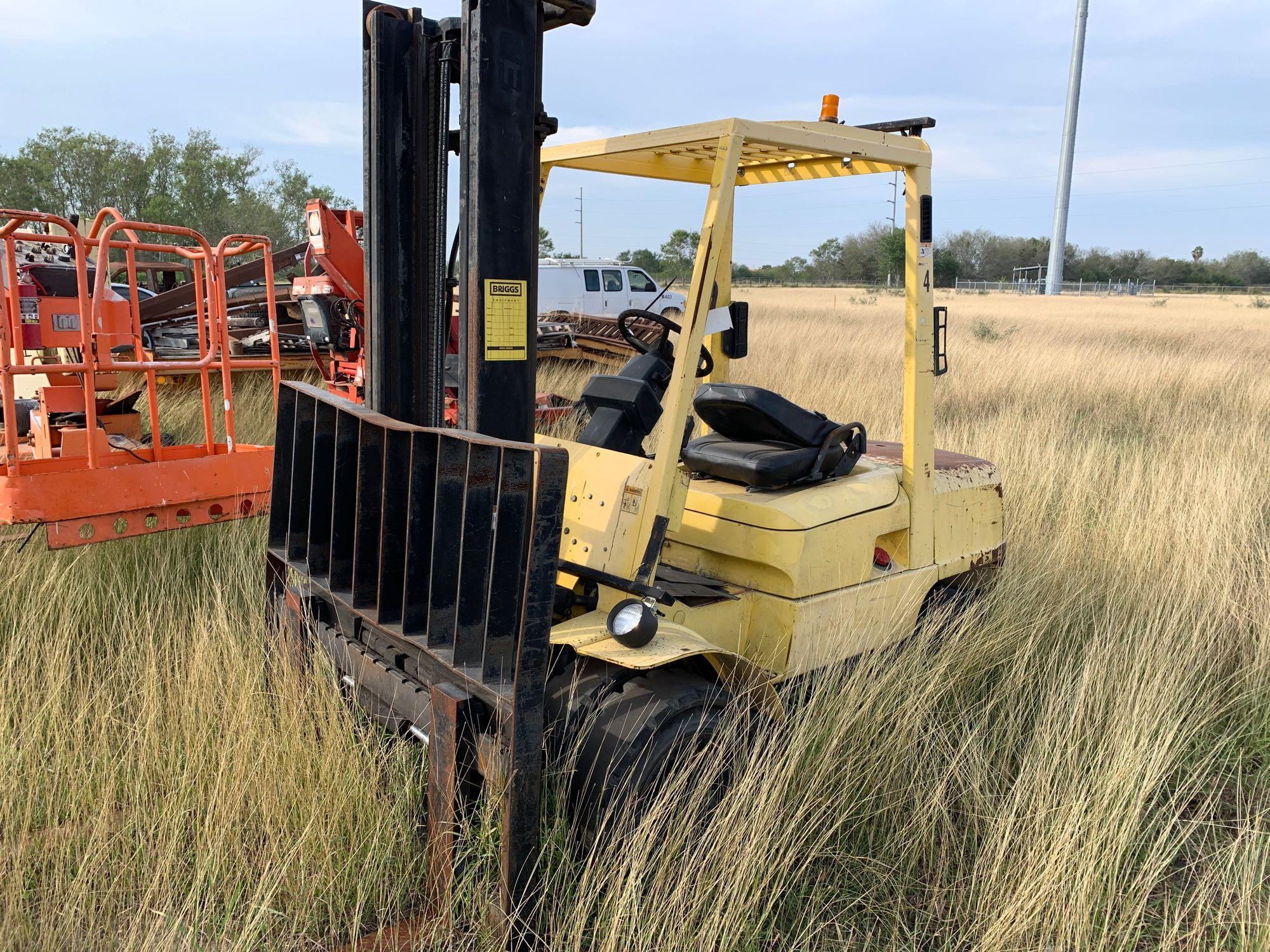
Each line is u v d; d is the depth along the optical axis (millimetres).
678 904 2650
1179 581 5359
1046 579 5164
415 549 2818
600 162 3592
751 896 2779
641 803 2730
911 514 3893
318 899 2768
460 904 2746
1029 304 40562
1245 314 33656
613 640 2777
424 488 2803
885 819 3340
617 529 2984
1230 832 3512
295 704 3256
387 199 3219
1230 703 4195
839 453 3684
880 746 3455
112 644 4312
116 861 2914
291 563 3498
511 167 2844
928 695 3791
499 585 2512
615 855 2697
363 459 3012
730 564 3619
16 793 3082
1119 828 3168
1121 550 5781
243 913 2705
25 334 5711
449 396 6859
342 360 8102
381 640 3113
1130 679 4008
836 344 16297
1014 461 7527
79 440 4516
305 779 3047
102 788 3143
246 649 3830
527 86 2842
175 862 2865
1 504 3916
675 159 3633
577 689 2873
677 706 2838
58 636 3963
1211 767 3889
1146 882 3053
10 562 4652
